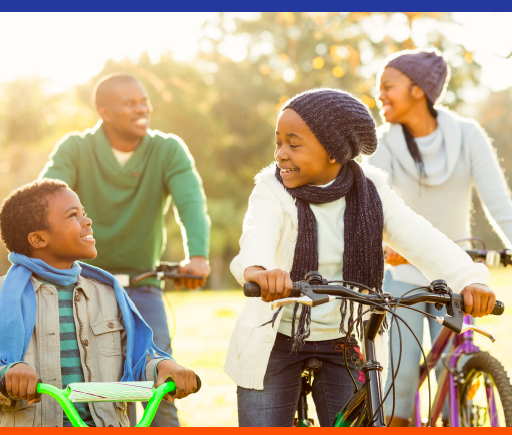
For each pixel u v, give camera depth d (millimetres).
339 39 19031
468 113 36000
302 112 2715
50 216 2658
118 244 4293
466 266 2650
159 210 4406
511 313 11039
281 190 2809
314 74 27016
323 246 2820
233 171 33375
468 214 4141
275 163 2957
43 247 2674
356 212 2811
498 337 8430
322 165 2770
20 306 2568
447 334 3871
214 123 31359
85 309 2709
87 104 27641
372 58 22922
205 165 32062
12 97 29141
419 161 3986
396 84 4090
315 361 2883
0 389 2305
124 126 4312
